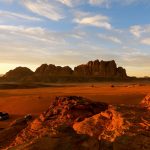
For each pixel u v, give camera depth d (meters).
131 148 11.95
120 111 18.27
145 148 11.88
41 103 64.81
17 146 13.06
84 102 24.48
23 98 76.56
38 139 13.06
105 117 18.72
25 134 23.17
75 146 12.34
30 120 34.38
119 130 15.05
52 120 23.69
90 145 12.39
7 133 27.11
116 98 68.88
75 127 18.36
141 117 16.62
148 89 94.88
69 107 24.12
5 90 143.75
